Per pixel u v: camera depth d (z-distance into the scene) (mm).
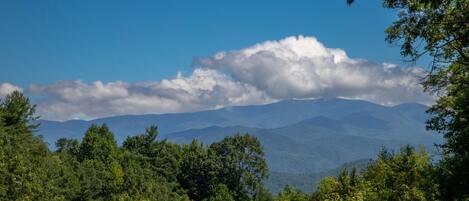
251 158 117062
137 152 122750
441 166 21484
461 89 17969
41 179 38312
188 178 118562
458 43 14844
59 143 113875
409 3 14070
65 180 74438
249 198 114312
